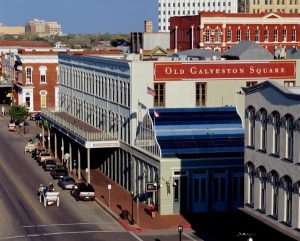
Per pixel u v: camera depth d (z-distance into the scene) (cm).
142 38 16600
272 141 4459
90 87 8975
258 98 4641
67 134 8531
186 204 6359
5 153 10212
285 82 7394
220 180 6419
